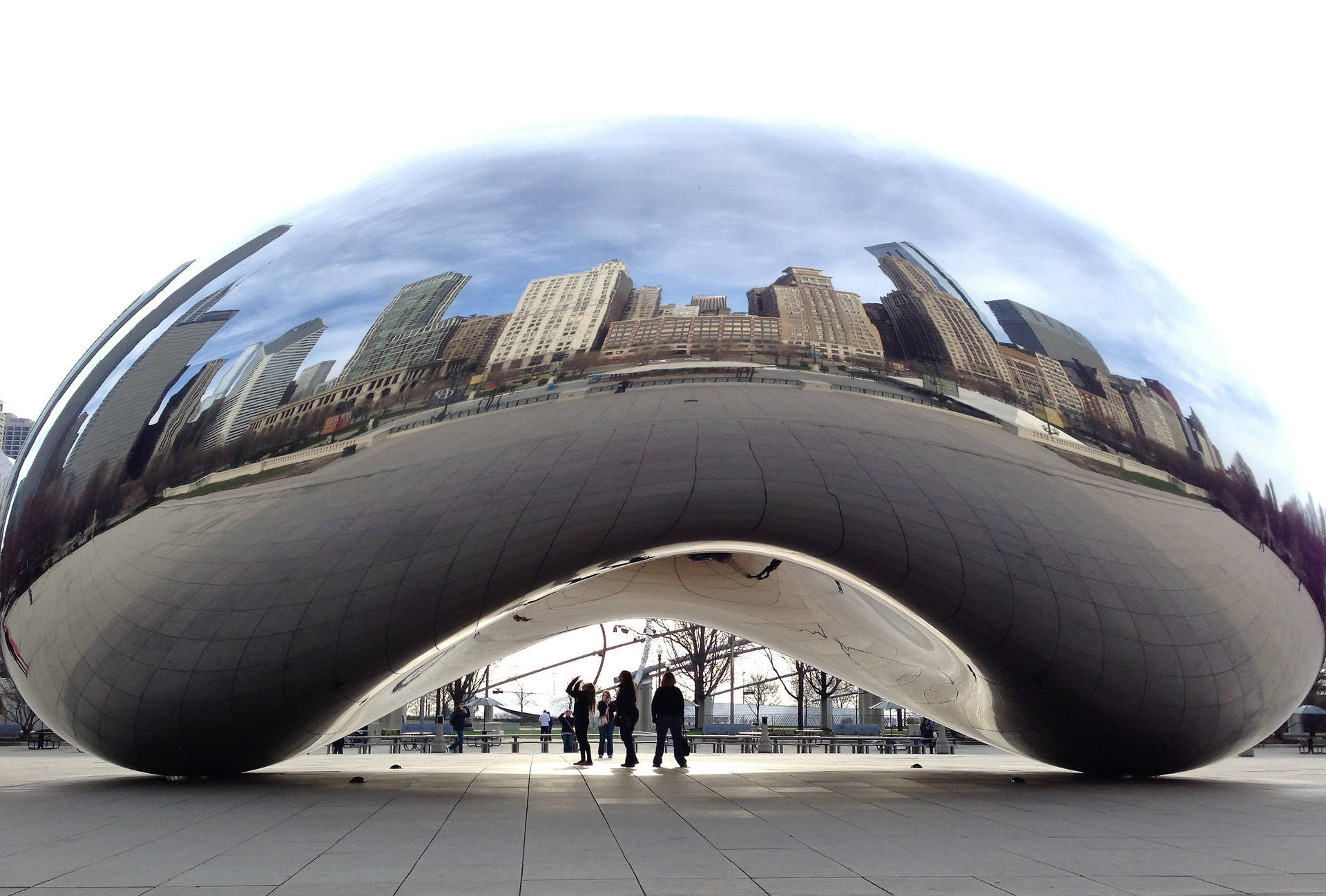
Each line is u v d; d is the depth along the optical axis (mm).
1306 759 20000
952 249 9992
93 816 7738
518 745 23156
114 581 9461
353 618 9039
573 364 9109
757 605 13750
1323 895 4844
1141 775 11898
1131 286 10695
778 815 7945
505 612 9688
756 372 9117
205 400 9547
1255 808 8695
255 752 10195
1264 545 10500
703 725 38969
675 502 9039
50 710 10430
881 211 9984
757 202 9766
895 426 9211
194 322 10148
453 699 38031
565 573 9336
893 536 9250
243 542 9094
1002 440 9422
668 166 10062
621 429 8977
